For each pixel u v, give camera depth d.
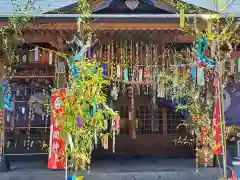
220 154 8.03
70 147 5.98
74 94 5.90
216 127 7.36
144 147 10.70
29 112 10.30
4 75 8.73
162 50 9.02
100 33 8.27
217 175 8.19
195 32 7.14
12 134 10.51
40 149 10.52
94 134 6.22
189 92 8.09
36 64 10.07
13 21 7.39
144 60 9.03
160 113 10.83
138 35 8.55
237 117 10.39
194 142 10.31
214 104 7.97
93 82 6.02
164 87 9.10
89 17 7.54
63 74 8.76
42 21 7.75
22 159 9.95
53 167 8.22
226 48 7.60
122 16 7.77
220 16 6.98
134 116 10.74
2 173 8.03
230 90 10.39
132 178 7.98
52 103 7.57
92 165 8.89
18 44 8.66
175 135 10.78
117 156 10.34
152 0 7.86
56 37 8.60
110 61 8.80
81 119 5.88
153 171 8.16
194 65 8.09
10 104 9.37
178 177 8.12
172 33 8.39
